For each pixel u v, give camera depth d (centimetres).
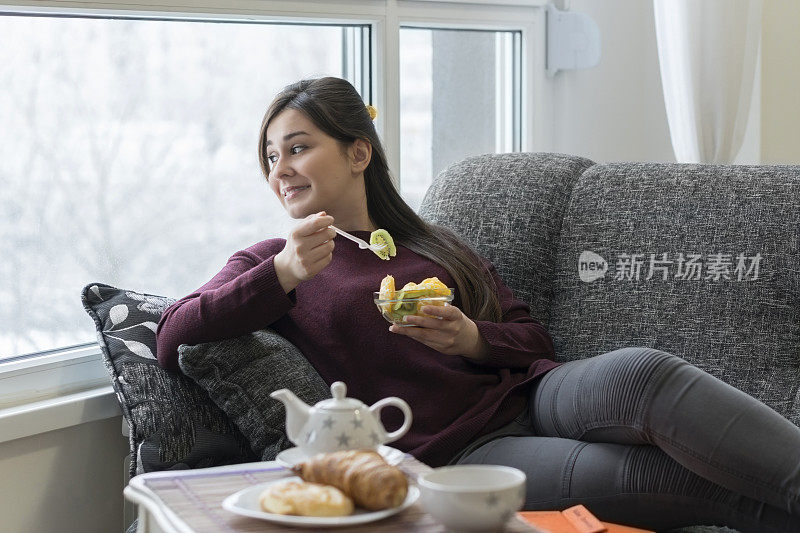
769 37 267
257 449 164
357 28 246
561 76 282
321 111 181
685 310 184
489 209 207
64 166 201
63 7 194
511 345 178
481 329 175
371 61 246
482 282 188
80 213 204
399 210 193
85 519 192
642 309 188
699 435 139
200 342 165
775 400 171
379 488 102
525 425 176
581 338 193
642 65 298
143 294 190
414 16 249
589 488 150
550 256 202
